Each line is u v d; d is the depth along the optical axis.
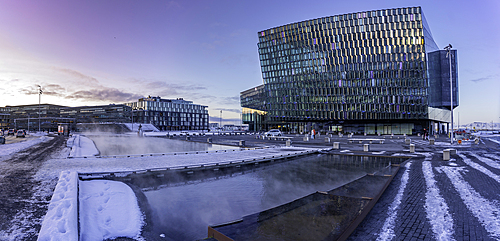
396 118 62.22
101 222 5.26
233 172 12.66
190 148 26.55
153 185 9.73
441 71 59.09
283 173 12.55
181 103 146.88
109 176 10.25
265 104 79.06
